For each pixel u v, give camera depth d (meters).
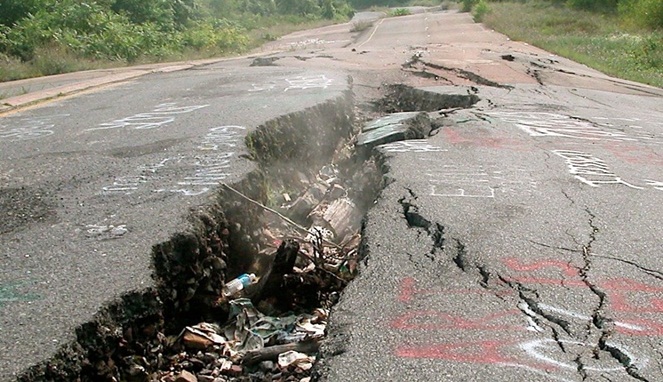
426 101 11.73
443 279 4.02
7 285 3.83
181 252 4.53
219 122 7.91
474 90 11.96
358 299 3.80
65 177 5.87
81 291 3.77
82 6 21.55
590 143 7.83
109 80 13.43
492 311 3.62
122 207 5.05
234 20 37.91
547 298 3.75
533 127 8.73
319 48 24.09
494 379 3.01
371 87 12.85
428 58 17.22
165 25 25.11
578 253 4.36
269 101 9.52
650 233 4.72
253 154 6.79
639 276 4.02
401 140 8.09
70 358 3.26
